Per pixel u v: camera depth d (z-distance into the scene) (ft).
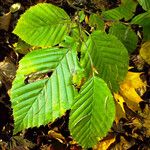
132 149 1.75
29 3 1.71
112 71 0.79
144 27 0.88
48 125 1.66
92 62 0.76
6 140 1.58
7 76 1.60
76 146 1.65
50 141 1.66
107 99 0.74
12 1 1.70
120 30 0.91
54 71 0.77
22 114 0.77
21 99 0.77
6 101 1.60
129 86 1.56
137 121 1.78
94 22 0.91
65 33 0.79
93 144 0.75
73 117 0.74
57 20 0.80
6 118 1.60
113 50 0.79
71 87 0.77
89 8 1.63
